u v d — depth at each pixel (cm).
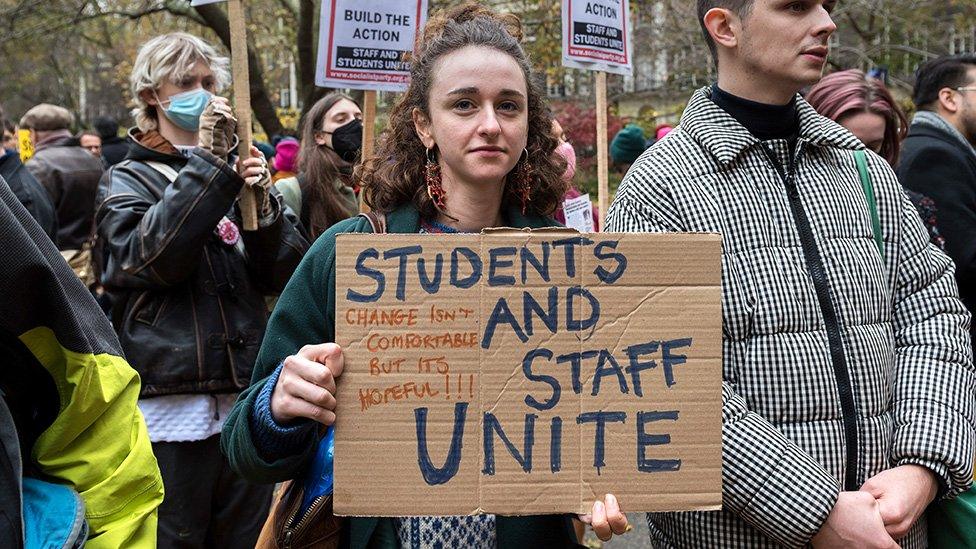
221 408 325
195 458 321
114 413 178
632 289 177
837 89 328
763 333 202
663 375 176
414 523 191
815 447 199
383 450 173
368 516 174
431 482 173
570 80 1830
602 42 403
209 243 329
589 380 175
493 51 198
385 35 359
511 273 176
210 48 353
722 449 192
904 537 210
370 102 359
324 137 427
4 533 154
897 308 223
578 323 176
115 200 325
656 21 1711
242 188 328
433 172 206
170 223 305
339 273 175
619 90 1809
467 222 205
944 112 407
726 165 212
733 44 219
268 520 200
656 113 1991
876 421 204
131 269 311
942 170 364
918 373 212
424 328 175
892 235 223
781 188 213
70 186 670
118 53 2184
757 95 219
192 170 311
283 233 342
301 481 195
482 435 174
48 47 2089
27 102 3309
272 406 178
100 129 902
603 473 175
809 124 220
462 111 196
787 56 211
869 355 206
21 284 161
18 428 174
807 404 199
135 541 178
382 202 210
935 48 1814
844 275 208
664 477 175
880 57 1802
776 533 191
